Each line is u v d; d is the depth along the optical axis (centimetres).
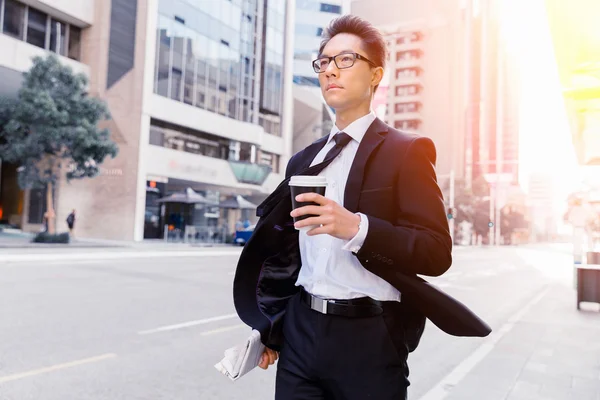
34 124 1912
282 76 4062
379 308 140
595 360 511
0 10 2223
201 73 3092
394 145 139
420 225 129
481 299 1032
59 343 520
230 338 581
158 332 596
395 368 139
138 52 2677
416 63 7744
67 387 389
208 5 3139
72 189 2645
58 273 1127
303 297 149
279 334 156
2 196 2842
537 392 397
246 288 161
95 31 2617
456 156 8688
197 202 2638
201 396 387
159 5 2758
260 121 3803
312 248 149
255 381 434
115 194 2634
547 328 705
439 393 395
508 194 10569
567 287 1316
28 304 727
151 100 2700
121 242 2464
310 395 143
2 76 2302
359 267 141
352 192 137
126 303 778
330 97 148
